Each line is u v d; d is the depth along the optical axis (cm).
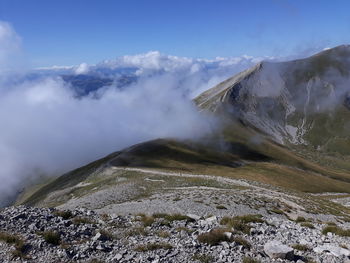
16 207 2231
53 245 1542
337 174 19488
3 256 1387
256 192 6162
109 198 6084
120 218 2250
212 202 4197
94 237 1681
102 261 1383
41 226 1792
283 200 5181
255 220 2359
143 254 1468
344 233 2059
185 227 2048
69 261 1370
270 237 1875
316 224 2683
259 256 1496
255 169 15450
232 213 3622
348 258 1534
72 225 1881
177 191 5919
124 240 1711
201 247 1584
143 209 3756
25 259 1366
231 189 6569
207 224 2173
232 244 1611
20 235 1609
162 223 2112
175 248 1559
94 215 2317
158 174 10512
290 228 2214
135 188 6994
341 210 6009
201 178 8800
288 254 1480
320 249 1630
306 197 7031
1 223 1755
